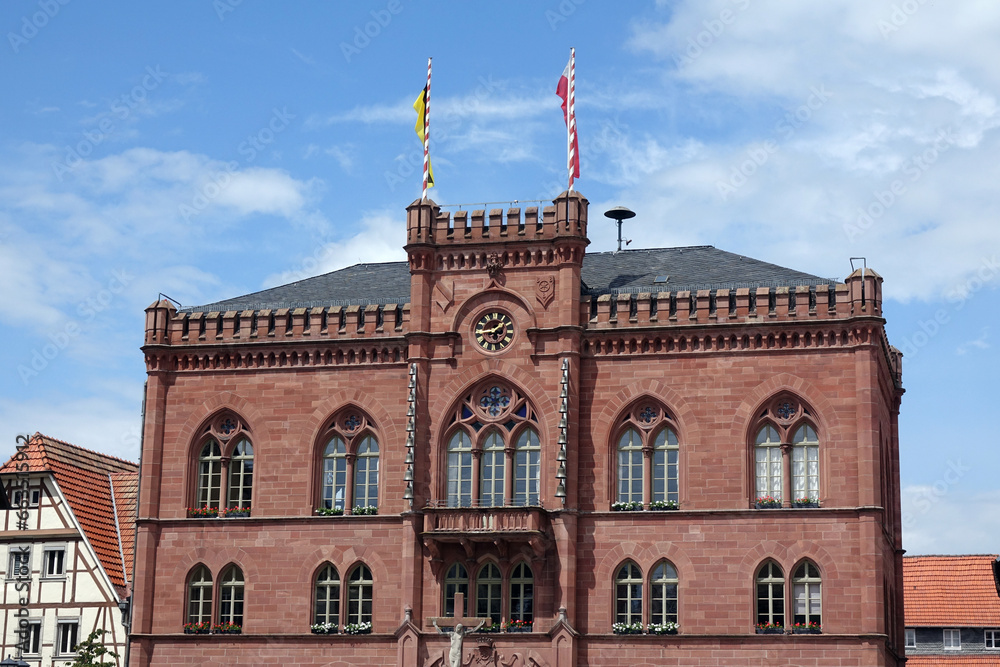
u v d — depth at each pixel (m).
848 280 66.00
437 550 66.44
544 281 68.56
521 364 68.31
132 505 80.00
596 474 67.00
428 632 66.12
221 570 69.38
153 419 71.19
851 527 64.19
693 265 72.69
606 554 66.19
